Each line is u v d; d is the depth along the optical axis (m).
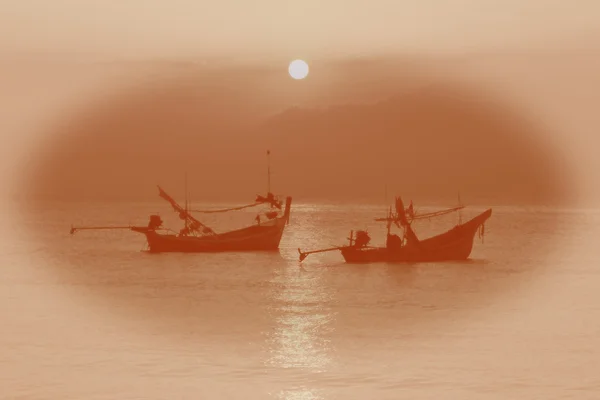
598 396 57.38
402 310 97.50
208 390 58.84
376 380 61.56
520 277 134.00
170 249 171.62
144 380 61.56
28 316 91.38
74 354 70.25
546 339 76.88
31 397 57.09
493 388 59.44
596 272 142.12
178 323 86.88
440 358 68.81
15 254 184.38
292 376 62.81
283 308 99.31
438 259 150.12
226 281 128.25
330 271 140.12
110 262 159.62
